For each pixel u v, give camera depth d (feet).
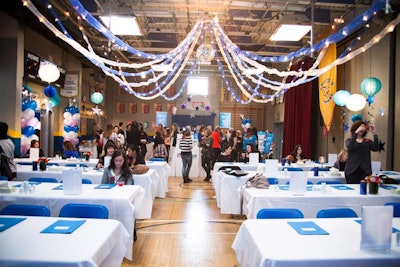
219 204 21.01
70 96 37.73
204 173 35.76
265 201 12.54
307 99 36.58
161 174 24.11
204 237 15.49
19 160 23.29
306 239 7.52
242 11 28.58
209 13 28.63
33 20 27.89
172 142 36.22
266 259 6.43
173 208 21.20
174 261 12.62
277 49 38.81
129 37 35.96
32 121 28.14
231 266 12.21
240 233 8.88
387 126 23.61
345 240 7.50
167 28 35.27
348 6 25.05
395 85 23.30
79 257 6.21
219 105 57.00
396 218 9.57
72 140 34.22
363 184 13.10
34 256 6.23
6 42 26.89
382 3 14.61
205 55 25.05
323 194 13.03
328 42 18.47
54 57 37.01
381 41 24.48
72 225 8.06
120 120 57.47
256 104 57.31
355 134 16.71
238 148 32.17
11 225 8.01
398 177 19.27
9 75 26.84
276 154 54.29
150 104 57.36
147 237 15.38
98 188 13.26
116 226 8.14
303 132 37.52
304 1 24.22
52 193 12.22
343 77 30.76
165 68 31.14
